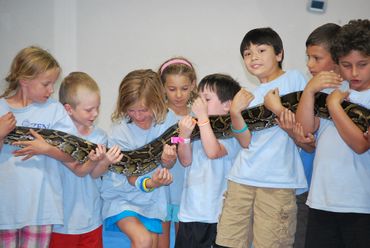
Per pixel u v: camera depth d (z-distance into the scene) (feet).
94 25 31.01
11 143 13.57
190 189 14.74
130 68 31.40
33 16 30.40
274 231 13.21
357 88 12.80
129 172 15.11
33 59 13.28
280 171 13.51
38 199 13.30
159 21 30.63
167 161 14.56
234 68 30.63
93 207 14.78
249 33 14.82
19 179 13.23
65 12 30.73
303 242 16.33
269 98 13.60
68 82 15.06
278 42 14.66
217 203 14.58
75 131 14.60
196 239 14.47
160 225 15.33
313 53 15.12
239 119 13.56
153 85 14.71
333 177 12.48
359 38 11.85
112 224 14.99
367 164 12.45
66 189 14.44
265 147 13.84
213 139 14.10
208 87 15.55
